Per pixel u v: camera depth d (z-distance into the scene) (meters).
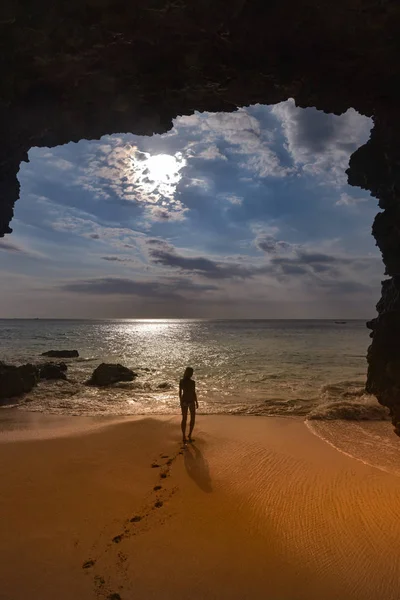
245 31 6.46
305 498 5.71
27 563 4.05
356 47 6.46
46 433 9.14
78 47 6.58
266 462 7.27
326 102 8.08
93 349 37.38
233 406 12.57
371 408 11.51
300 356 29.81
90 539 4.53
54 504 5.40
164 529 4.79
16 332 74.38
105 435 8.92
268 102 8.52
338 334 68.56
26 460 7.18
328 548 4.43
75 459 7.29
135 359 28.02
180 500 5.61
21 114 7.84
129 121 8.77
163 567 4.04
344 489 6.02
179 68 7.43
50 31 6.08
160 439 8.68
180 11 6.00
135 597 3.59
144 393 15.11
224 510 5.32
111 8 5.91
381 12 5.59
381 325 7.05
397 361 6.48
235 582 3.83
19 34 6.03
